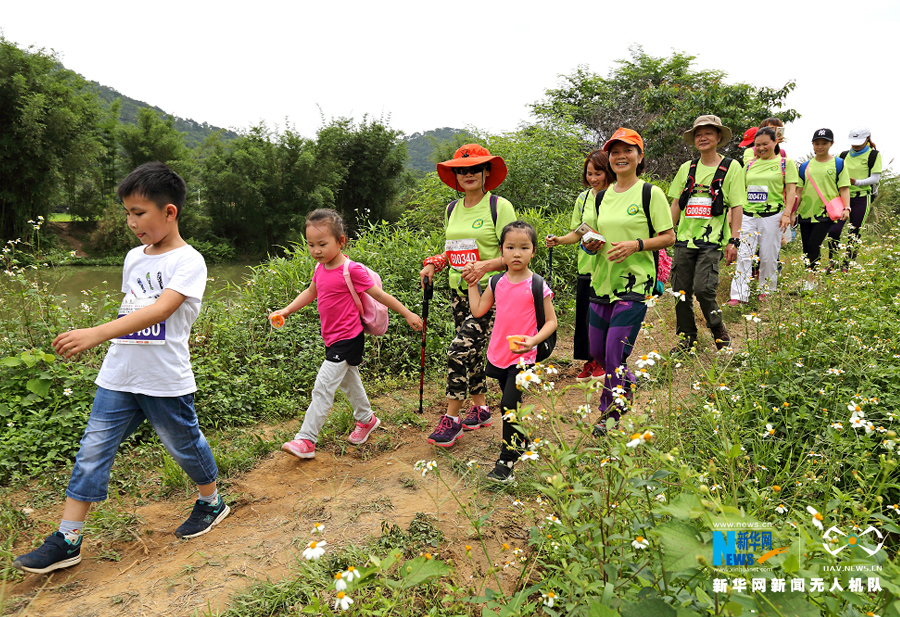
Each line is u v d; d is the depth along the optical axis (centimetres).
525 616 189
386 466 356
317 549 158
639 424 183
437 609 211
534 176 1130
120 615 226
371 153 3659
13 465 339
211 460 285
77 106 2861
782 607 126
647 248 351
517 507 293
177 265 264
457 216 402
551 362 556
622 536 163
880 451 273
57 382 409
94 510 305
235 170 3262
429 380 531
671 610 134
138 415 269
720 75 2242
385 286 602
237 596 232
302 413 455
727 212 509
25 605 232
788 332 399
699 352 488
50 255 521
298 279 601
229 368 487
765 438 289
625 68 2398
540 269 751
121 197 260
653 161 1867
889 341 353
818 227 744
